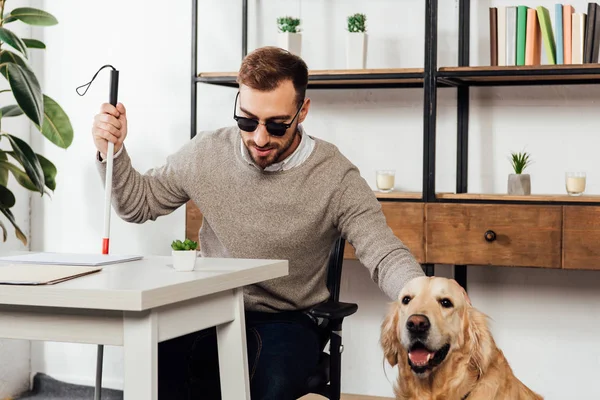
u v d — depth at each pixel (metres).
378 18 3.28
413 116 3.26
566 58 2.84
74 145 3.70
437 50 3.19
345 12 3.32
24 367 3.74
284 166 2.06
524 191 2.93
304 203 2.06
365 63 3.12
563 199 2.78
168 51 3.55
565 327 3.12
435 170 3.04
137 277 1.46
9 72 2.88
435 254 2.87
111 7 3.62
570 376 3.12
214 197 2.11
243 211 2.09
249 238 2.08
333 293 2.18
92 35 3.65
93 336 1.39
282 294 2.07
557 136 3.09
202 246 2.20
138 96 3.60
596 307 3.09
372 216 2.05
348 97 3.34
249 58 1.94
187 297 1.41
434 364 1.60
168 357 2.02
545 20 2.88
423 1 3.21
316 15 3.36
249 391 1.71
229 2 3.47
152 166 3.59
